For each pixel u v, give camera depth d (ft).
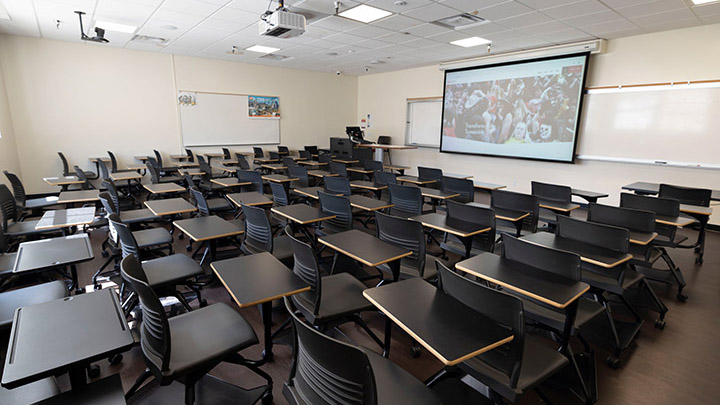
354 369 3.69
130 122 25.16
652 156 18.92
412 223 8.45
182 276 7.95
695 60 17.24
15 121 21.24
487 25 17.48
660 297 10.68
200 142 28.30
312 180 23.03
